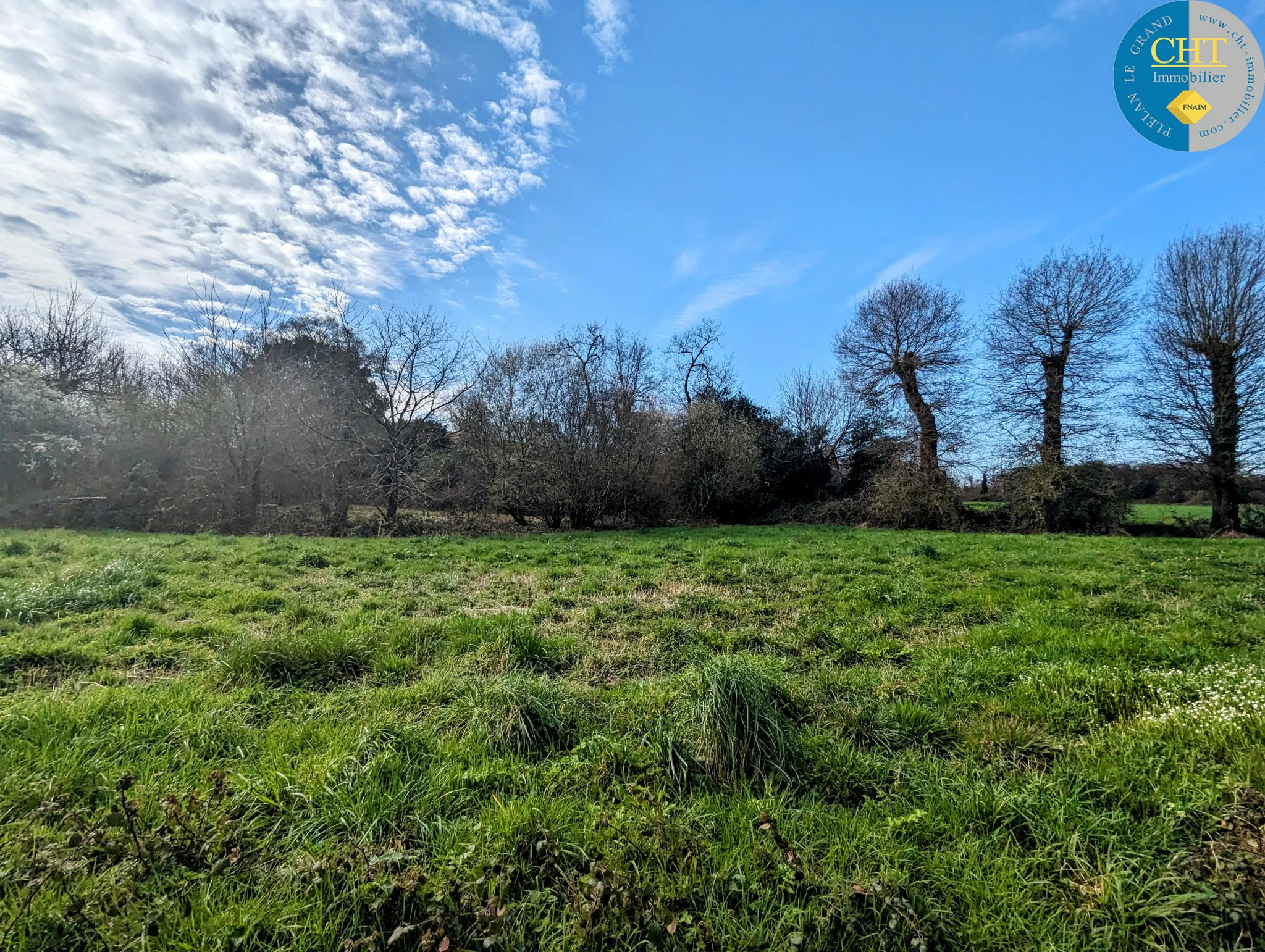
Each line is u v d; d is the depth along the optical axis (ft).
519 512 78.74
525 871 8.32
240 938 7.03
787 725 12.62
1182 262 71.67
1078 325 77.71
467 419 73.46
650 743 12.29
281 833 9.28
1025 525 77.82
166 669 17.24
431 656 18.85
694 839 9.07
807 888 8.15
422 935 6.97
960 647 20.08
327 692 15.64
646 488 84.28
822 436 102.37
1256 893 7.49
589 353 82.28
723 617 24.82
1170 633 21.29
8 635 19.25
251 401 64.64
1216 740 11.88
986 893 8.11
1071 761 11.96
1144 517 81.20
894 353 91.04
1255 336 67.77
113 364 88.69
